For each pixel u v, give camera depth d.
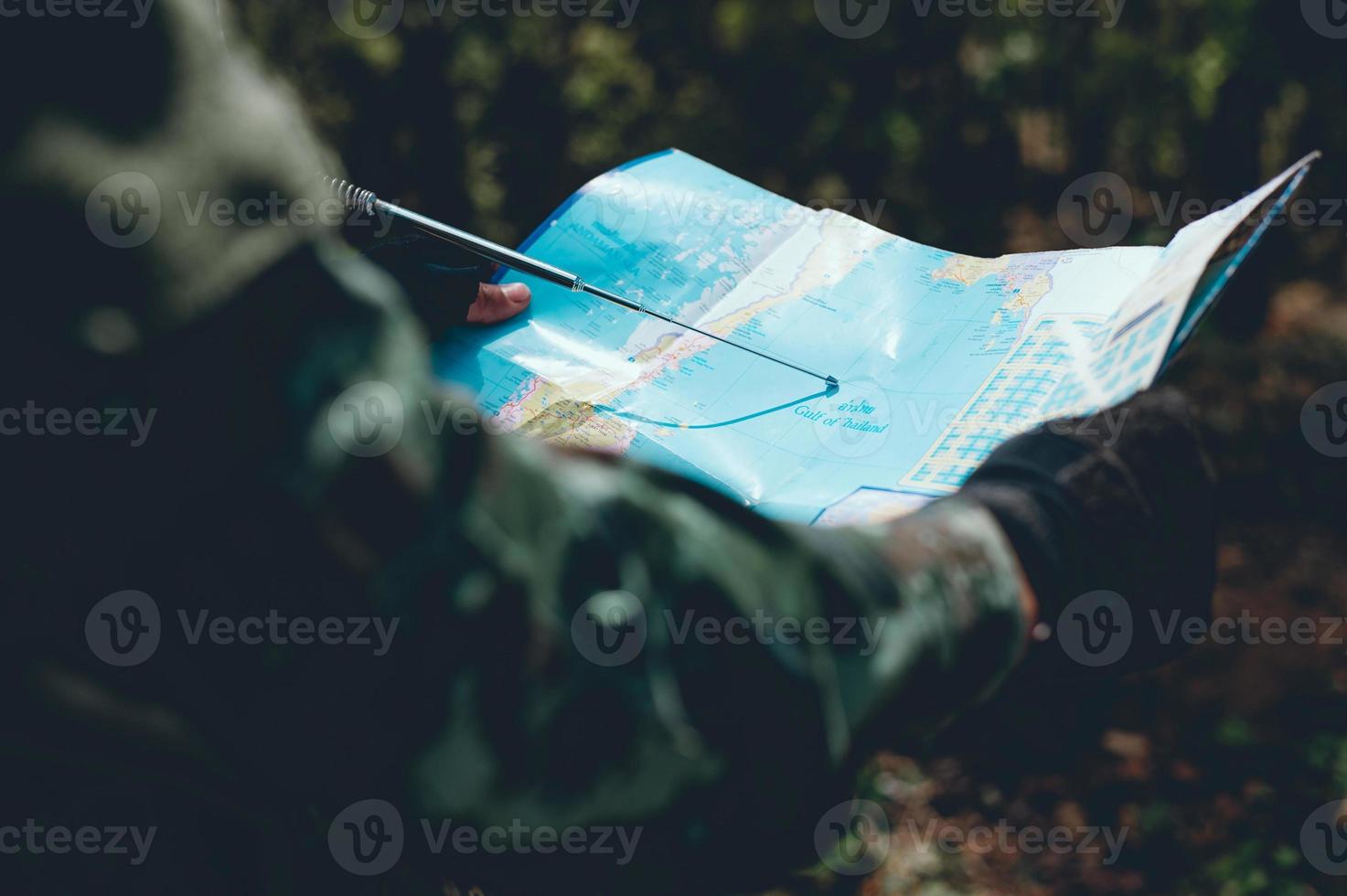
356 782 1.66
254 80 1.67
